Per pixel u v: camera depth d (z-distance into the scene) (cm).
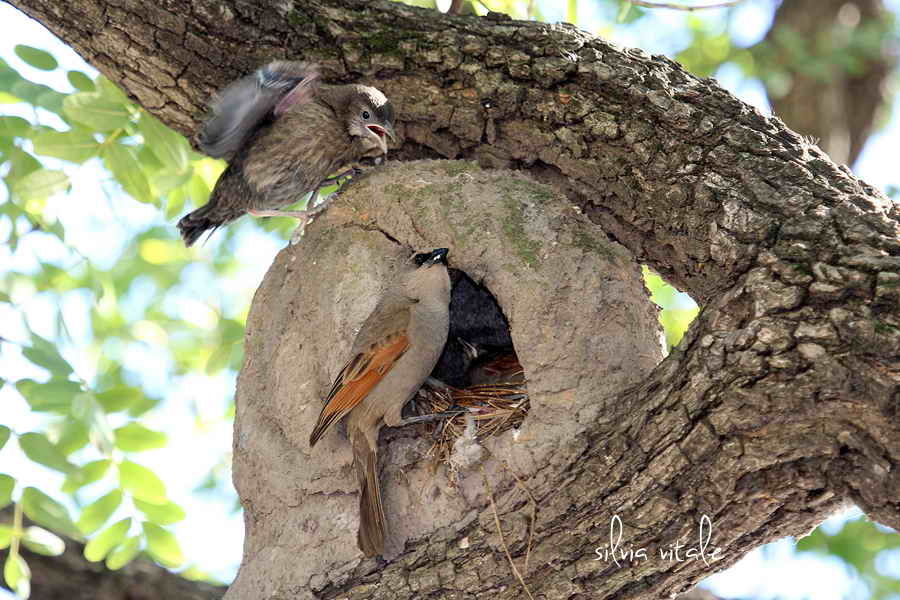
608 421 903
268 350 1102
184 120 1200
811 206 874
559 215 1033
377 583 930
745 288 834
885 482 757
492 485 919
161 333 1792
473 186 1062
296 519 1000
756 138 953
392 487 966
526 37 1080
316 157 1183
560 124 1046
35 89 1323
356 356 1002
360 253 1080
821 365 771
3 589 1250
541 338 955
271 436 1051
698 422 820
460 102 1095
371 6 1145
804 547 1722
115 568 1234
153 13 1117
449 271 1134
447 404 1073
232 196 1238
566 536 877
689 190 953
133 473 1232
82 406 1177
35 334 1238
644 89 1014
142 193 1335
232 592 998
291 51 1134
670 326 1842
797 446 789
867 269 793
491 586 898
